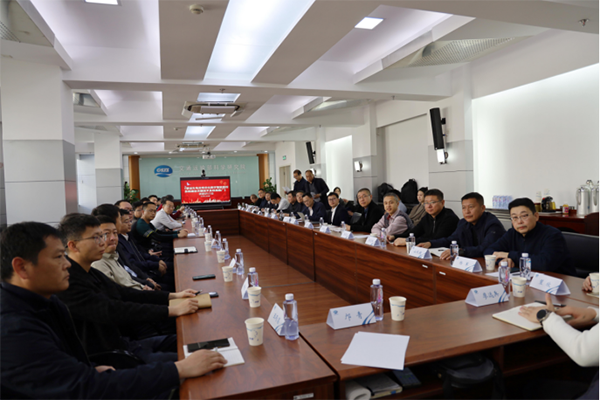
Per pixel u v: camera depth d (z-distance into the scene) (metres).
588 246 2.82
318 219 6.67
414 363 1.31
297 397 1.21
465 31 4.19
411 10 4.39
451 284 2.55
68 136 4.95
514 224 2.61
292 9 3.90
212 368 1.29
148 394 1.20
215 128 9.78
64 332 1.38
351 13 3.46
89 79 4.95
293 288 4.74
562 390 1.50
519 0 3.22
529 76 5.48
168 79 5.25
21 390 1.11
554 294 1.97
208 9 3.30
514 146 6.00
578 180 5.15
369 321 1.68
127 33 4.62
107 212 2.91
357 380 1.41
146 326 2.46
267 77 5.33
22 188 4.60
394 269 3.21
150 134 11.48
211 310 1.99
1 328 1.13
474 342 1.43
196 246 4.38
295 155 14.62
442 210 3.86
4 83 4.57
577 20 3.66
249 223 8.72
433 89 6.60
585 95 5.00
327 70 5.99
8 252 1.21
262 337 1.52
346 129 11.06
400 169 9.05
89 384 1.14
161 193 18.08
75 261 1.95
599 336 1.24
